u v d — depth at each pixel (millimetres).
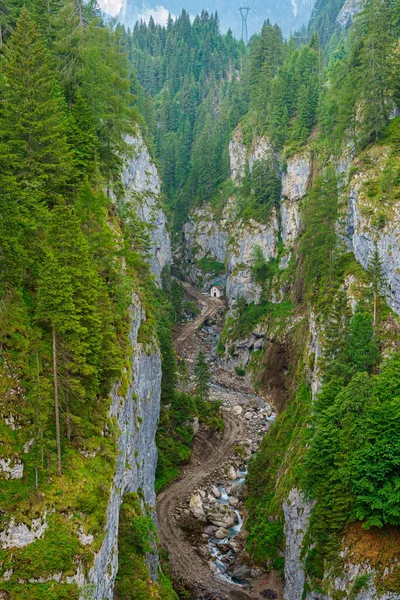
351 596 34250
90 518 27625
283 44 142250
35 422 27047
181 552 48594
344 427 38031
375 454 35219
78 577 25484
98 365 32781
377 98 65875
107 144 46500
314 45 122188
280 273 99438
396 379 38188
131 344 42062
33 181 33281
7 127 34250
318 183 71125
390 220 55719
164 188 153875
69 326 28516
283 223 103438
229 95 169375
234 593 44000
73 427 30219
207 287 131375
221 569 47125
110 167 47531
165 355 67062
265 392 86625
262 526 49688
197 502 55594
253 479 58469
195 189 147250
